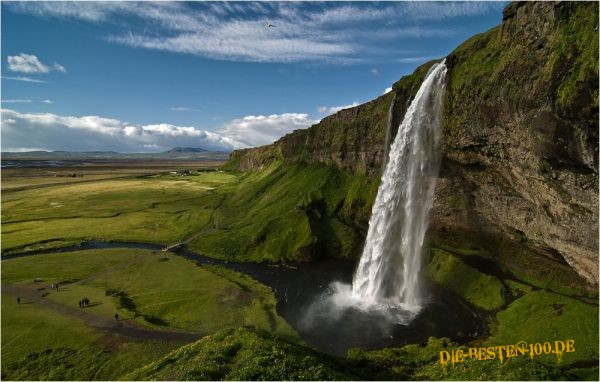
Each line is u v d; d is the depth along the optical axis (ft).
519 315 171.32
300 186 443.73
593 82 120.06
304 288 242.99
